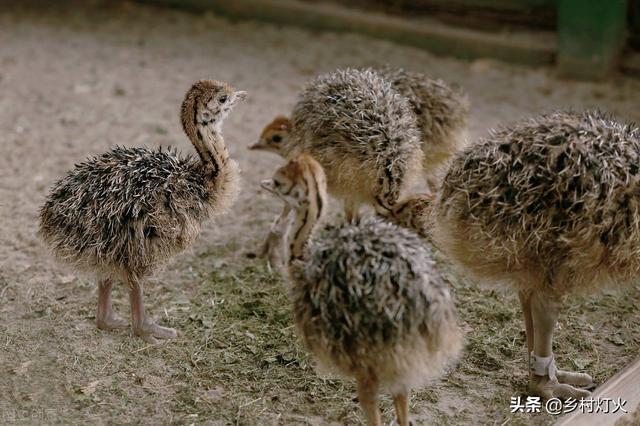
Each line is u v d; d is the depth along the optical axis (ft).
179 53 45.83
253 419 20.54
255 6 49.60
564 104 39.73
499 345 23.34
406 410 18.90
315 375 22.09
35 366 22.16
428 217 23.36
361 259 17.70
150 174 22.26
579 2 41.01
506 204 18.98
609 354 23.06
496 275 19.83
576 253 18.70
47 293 25.39
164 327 23.62
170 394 21.39
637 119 37.99
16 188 31.63
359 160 24.72
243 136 36.55
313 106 25.89
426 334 17.65
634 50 43.21
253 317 24.59
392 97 25.55
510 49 43.91
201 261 27.50
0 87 40.78
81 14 51.08
